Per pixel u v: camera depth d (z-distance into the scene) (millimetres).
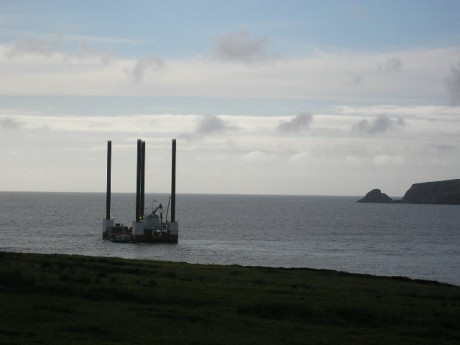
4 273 77938
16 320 55125
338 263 194375
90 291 71375
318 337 55500
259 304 67938
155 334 53125
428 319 65625
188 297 71125
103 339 50281
